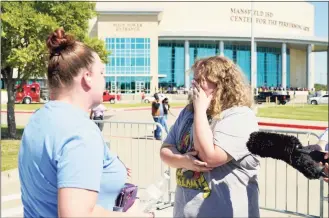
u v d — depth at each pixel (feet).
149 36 242.58
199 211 8.30
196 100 8.18
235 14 299.38
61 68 5.87
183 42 274.16
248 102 8.46
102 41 55.67
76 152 5.28
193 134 8.14
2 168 27.48
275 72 313.94
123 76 242.17
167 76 274.36
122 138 41.98
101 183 5.98
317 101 175.73
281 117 91.15
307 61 314.55
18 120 79.61
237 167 8.21
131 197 6.64
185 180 8.61
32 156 5.58
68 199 5.11
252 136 7.15
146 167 27.20
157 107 50.37
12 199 21.74
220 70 8.27
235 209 8.16
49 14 47.88
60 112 5.67
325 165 6.58
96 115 46.96
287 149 6.71
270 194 22.33
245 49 290.76
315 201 20.92
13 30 42.88
